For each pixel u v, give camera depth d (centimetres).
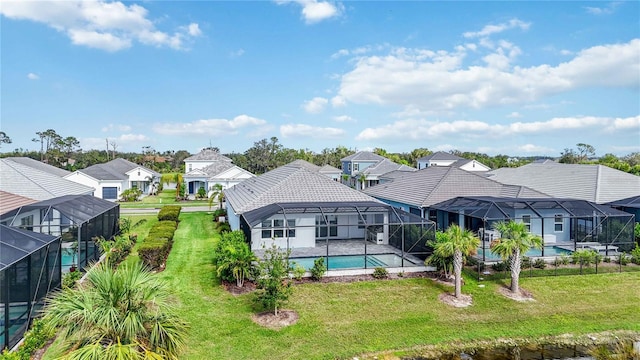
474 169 7325
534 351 1545
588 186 3659
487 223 3125
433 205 3272
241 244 2208
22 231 1736
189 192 7112
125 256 2728
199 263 2573
